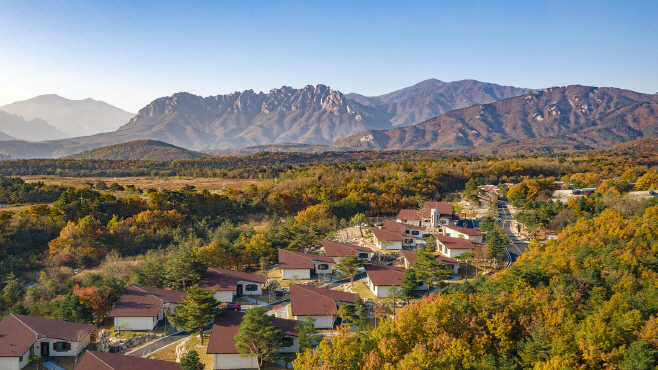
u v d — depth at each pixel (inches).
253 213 5659.5
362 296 2925.7
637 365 1553.9
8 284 3223.4
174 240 4441.4
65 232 4104.3
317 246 4266.7
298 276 3331.7
